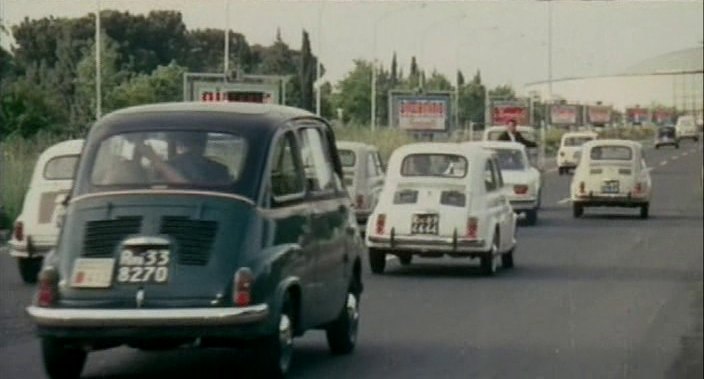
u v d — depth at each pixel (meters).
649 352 18.39
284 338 14.80
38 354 17.66
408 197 28.61
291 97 69.00
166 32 56.22
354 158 39.44
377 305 23.50
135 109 15.71
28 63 49.00
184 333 14.03
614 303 24.08
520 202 44.94
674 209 55.06
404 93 85.88
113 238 14.37
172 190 14.70
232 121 15.31
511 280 27.91
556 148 119.94
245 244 14.37
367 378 15.80
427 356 17.69
